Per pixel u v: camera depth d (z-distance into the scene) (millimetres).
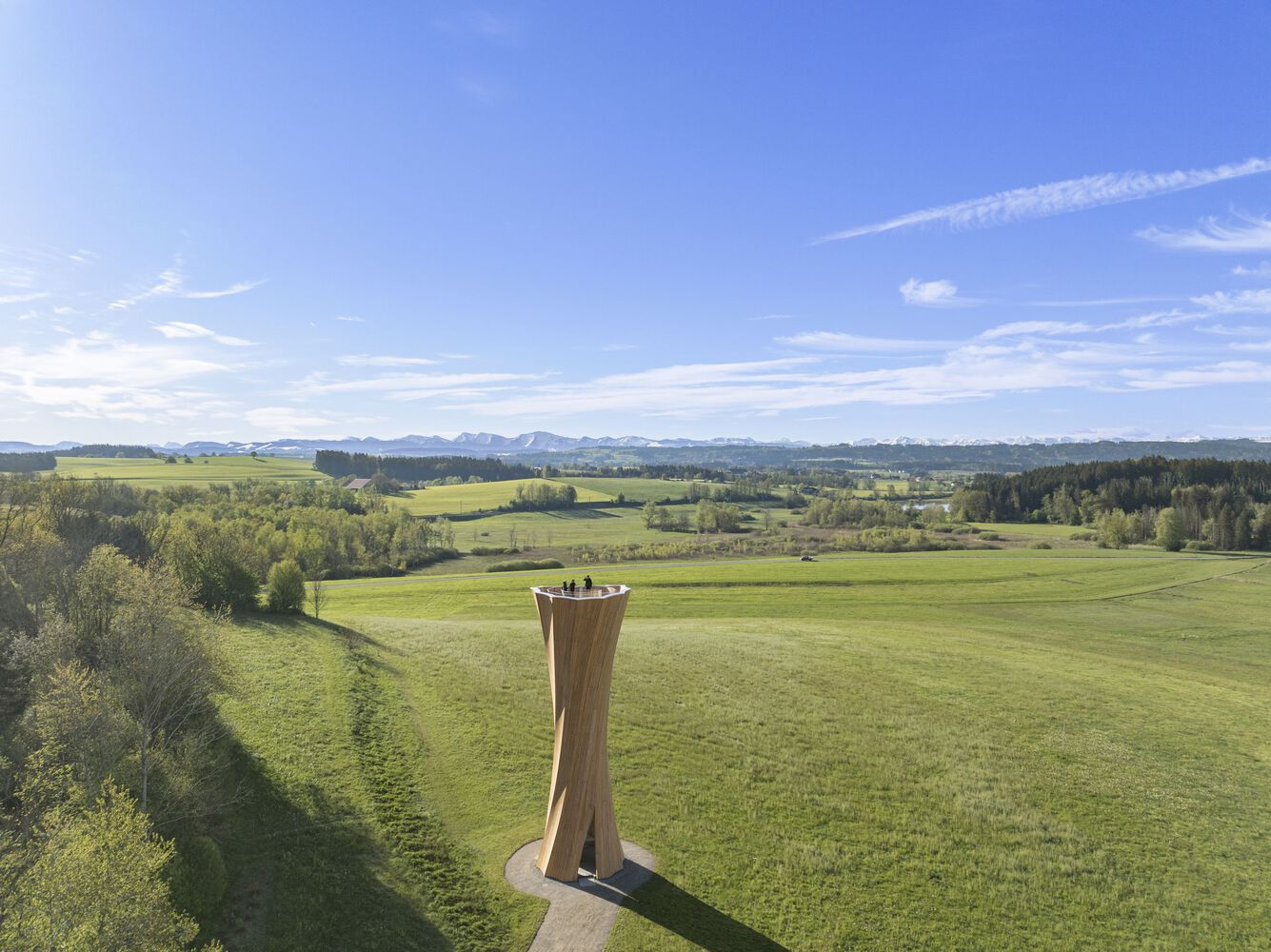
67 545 42844
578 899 20516
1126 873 23094
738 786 28141
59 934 14148
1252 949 19797
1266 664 54125
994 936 20188
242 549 62719
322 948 18453
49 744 21609
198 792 22953
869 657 46000
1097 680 42188
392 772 27812
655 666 42500
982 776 29297
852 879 22500
